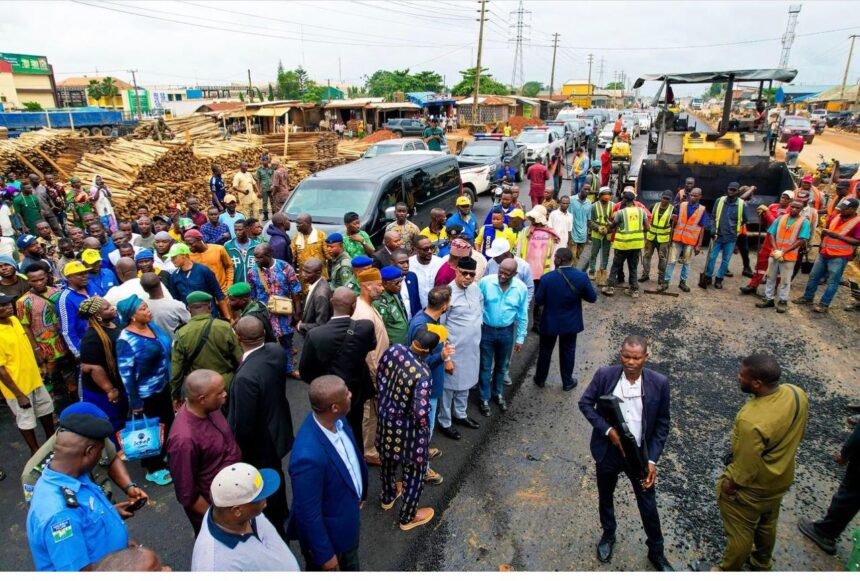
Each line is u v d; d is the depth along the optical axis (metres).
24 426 4.70
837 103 57.81
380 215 8.60
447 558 3.87
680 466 4.88
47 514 2.39
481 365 5.61
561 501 4.46
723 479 3.40
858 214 7.89
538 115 56.03
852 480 3.69
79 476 2.56
